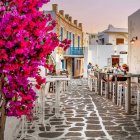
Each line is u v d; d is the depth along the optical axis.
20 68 2.97
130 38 19.44
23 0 2.85
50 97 13.62
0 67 2.89
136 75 9.82
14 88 3.11
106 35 40.31
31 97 3.12
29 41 2.92
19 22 2.78
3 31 2.73
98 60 34.97
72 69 37.12
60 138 6.32
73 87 20.55
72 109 10.34
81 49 36.03
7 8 2.90
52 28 3.10
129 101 9.49
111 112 9.72
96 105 11.35
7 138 5.58
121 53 32.94
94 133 6.78
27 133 6.67
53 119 8.46
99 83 15.44
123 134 6.70
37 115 8.30
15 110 3.21
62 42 3.43
